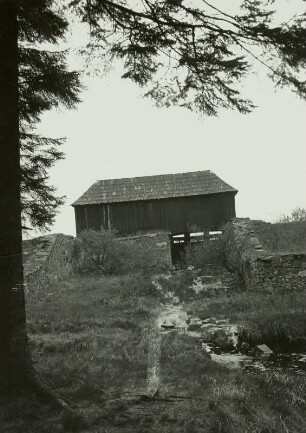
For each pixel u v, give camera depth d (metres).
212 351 8.30
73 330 9.33
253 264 14.16
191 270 19.83
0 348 4.75
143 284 15.18
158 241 24.02
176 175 30.30
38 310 11.72
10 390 4.69
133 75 6.18
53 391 5.02
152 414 4.62
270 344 8.95
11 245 4.84
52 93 6.49
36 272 15.85
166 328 9.78
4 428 4.07
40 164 7.48
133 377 5.87
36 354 7.16
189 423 4.38
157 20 5.32
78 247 22.22
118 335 8.64
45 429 4.12
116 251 21.11
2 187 4.82
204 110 6.23
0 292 4.78
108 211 28.58
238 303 12.12
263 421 4.55
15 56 5.04
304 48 4.77
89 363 6.52
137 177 30.52
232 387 5.43
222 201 28.42
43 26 5.27
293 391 5.71
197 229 28.16
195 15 5.14
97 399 5.00
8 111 4.92
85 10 5.64
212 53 5.46
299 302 11.73
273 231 20.48
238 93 5.70
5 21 4.86
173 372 6.14
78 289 15.58
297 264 14.03
